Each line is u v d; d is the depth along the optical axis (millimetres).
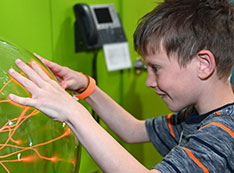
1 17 927
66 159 594
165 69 701
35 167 547
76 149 626
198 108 755
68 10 1083
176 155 630
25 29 986
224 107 717
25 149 538
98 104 890
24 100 503
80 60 1150
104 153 555
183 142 716
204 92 722
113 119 906
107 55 1190
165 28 687
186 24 689
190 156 625
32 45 1012
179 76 698
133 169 569
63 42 1089
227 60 718
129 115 942
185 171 607
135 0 1269
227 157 641
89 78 864
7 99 533
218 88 729
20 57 594
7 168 528
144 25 720
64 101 549
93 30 1096
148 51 709
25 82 521
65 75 812
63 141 587
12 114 535
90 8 1138
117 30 1206
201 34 687
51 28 1050
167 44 682
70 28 1100
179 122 900
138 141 939
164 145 918
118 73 1271
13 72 521
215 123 675
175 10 713
